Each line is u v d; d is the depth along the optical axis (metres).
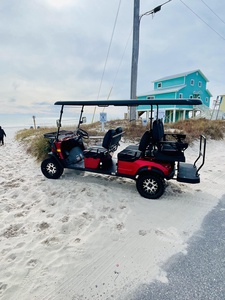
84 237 2.45
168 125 10.59
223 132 9.77
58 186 4.05
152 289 1.75
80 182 4.26
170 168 3.49
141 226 2.68
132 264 2.03
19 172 5.13
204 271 1.94
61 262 2.04
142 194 3.53
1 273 1.91
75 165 4.28
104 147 3.87
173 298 1.66
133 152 3.72
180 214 2.99
